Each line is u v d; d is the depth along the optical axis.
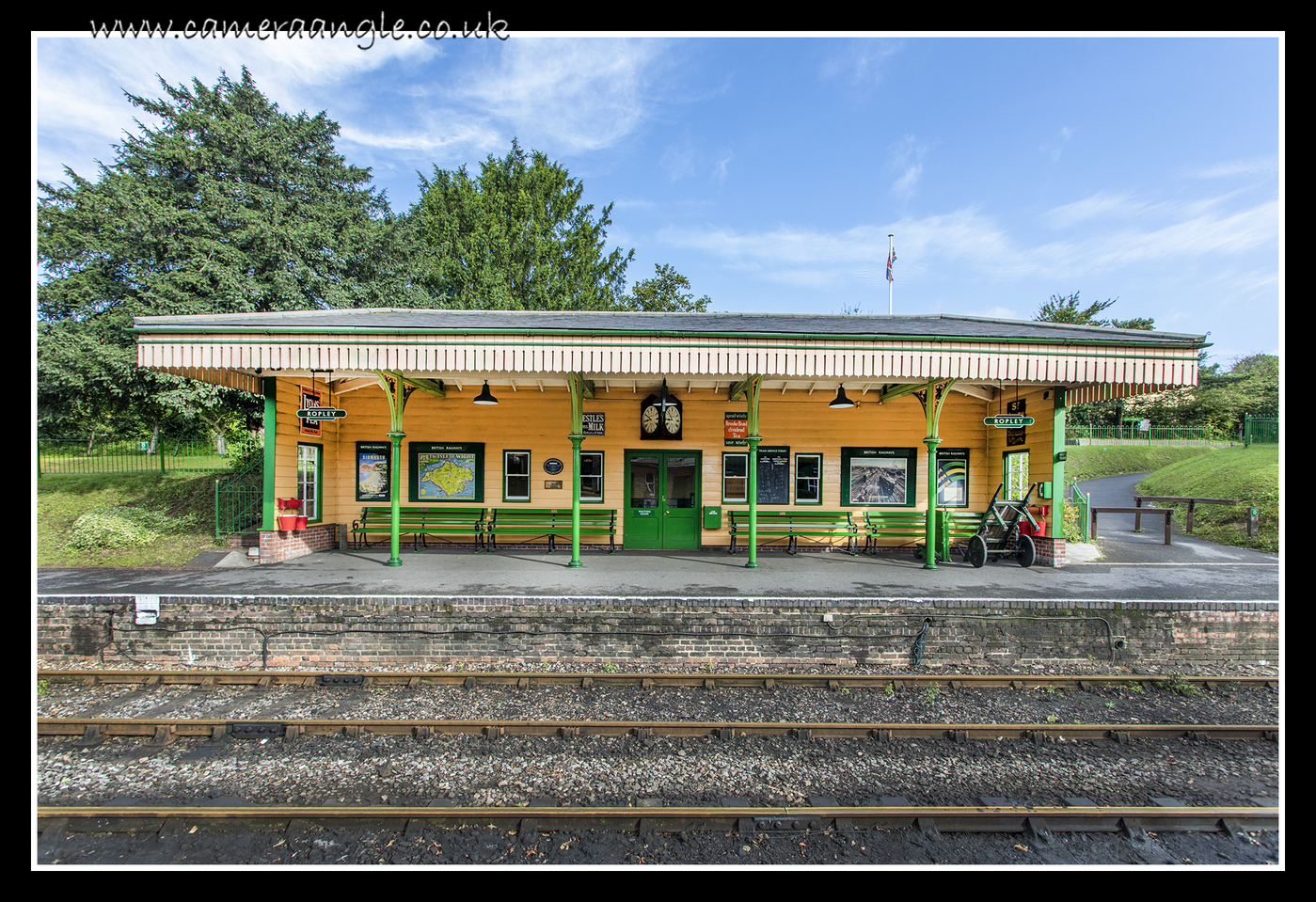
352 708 6.36
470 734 5.83
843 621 7.54
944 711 6.45
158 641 7.50
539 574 9.44
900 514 12.62
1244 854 4.24
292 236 17.66
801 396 12.77
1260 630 7.63
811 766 5.29
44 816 4.39
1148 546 13.41
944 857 4.17
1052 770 5.28
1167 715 6.43
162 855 4.09
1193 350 9.19
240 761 5.33
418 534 12.26
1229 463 20.31
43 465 17.95
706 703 6.56
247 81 20.25
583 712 6.31
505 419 12.62
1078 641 7.59
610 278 32.09
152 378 16.08
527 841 4.22
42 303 16.67
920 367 9.13
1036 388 11.34
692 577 9.28
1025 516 10.99
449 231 27.48
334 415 9.81
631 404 12.59
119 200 16.64
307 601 7.47
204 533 12.72
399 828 4.35
